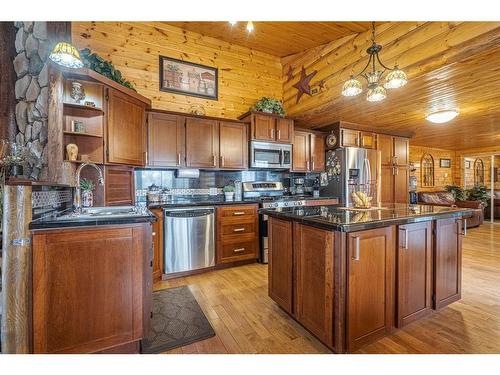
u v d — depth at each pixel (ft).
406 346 5.40
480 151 24.16
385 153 15.99
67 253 4.50
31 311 4.30
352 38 10.23
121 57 10.51
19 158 6.68
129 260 4.97
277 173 14.46
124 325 4.95
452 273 7.00
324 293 5.20
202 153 11.22
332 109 12.00
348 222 4.98
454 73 8.03
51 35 7.84
